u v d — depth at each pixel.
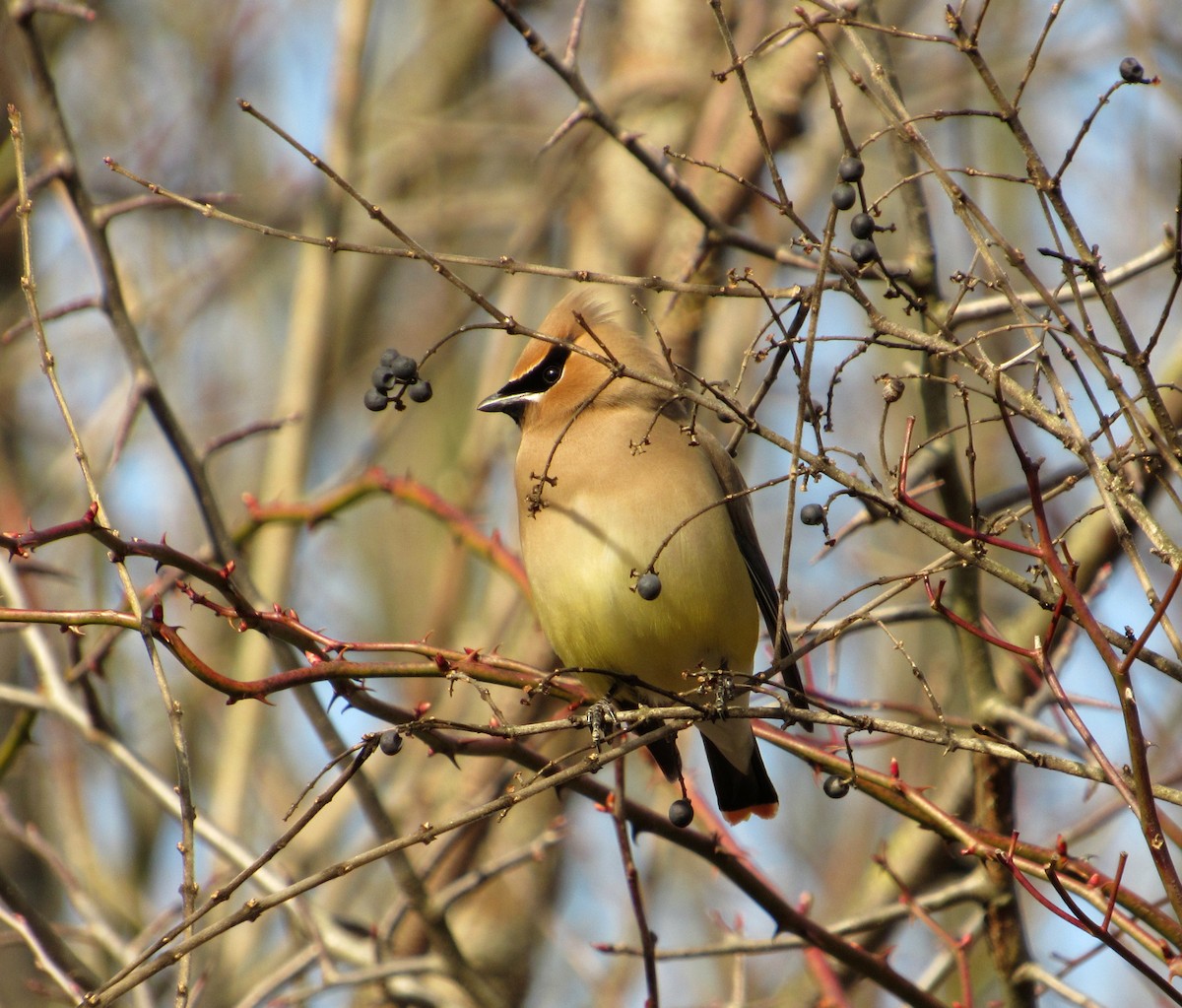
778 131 11.87
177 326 15.53
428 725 6.02
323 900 13.03
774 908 8.05
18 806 13.07
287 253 16.78
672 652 8.49
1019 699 9.37
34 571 9.30
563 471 8.55
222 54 15.60
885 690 13.94
